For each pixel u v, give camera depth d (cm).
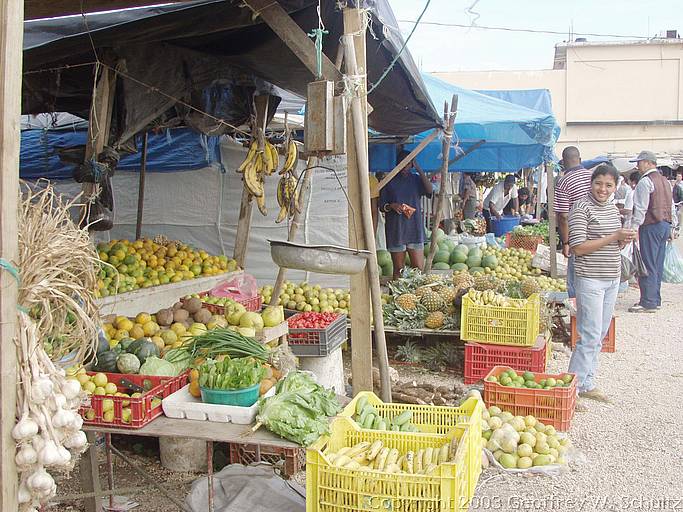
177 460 442
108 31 493
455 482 281
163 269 619
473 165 1180
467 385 639
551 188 1041
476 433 345
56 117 847
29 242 208
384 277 953
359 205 411
